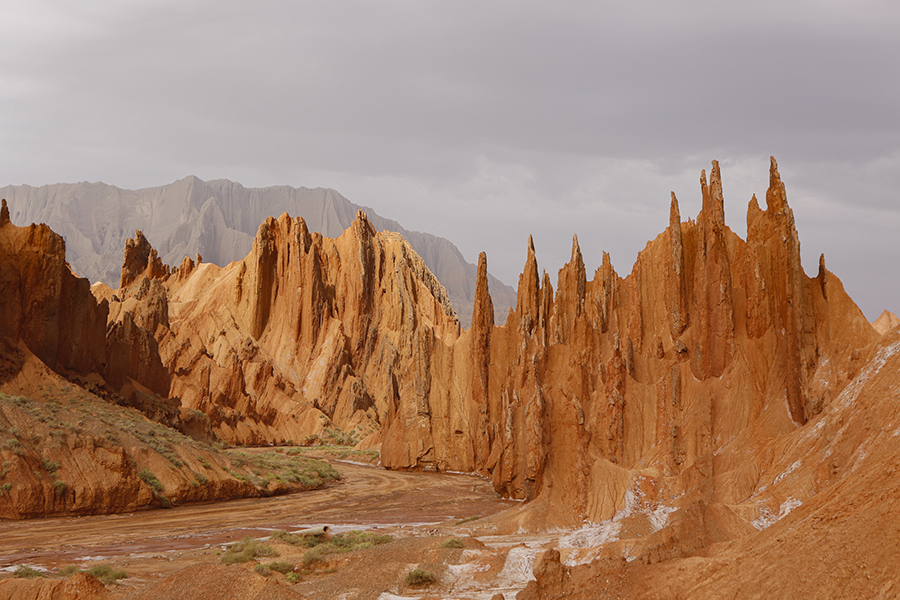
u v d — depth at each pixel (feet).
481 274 321.11
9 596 80.43
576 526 138.31
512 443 206.59
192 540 144.66
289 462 283.38
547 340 280.51
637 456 172.35
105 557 124.88
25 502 159.63
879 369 117.19
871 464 72.90
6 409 178.29
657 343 202.49
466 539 121.08
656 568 72.59
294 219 562.66
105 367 256.11
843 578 55.26
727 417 153.99
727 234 187.32
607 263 239.50
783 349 149.28
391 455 328.49
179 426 275.80
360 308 560.61
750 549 69.56
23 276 225.15
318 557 113.80
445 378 330.54
